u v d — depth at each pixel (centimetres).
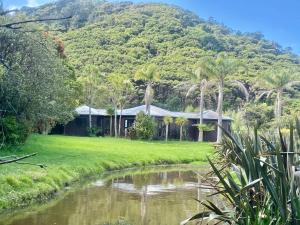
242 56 11112
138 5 13188
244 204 759
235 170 862
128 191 2030
